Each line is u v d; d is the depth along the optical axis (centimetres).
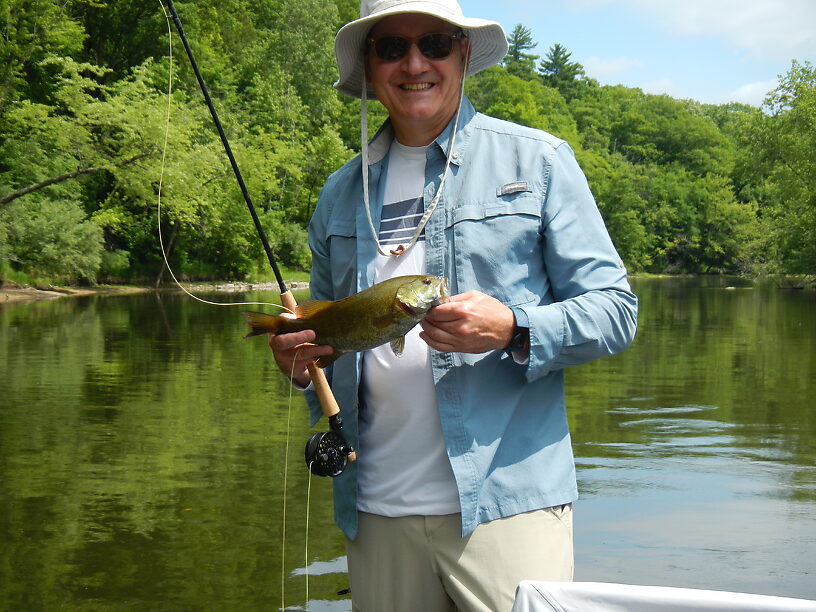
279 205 4741
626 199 7925
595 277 217
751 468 663
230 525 521
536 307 205
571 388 1065
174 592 421
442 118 230
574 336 206
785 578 438
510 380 218
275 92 4928
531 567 212
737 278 7619
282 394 989
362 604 230
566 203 220
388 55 227
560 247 218
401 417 220
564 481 221
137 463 667
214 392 1002
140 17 3884
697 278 7731
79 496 579
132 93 2930
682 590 161
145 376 1128
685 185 8862
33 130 3056
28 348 1434
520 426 218
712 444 748
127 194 2900
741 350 1500
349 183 248
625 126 10231
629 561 462
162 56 3853
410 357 220
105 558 466
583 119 10156
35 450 709
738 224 8588
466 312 197
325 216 255
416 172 234
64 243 3100
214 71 4203
